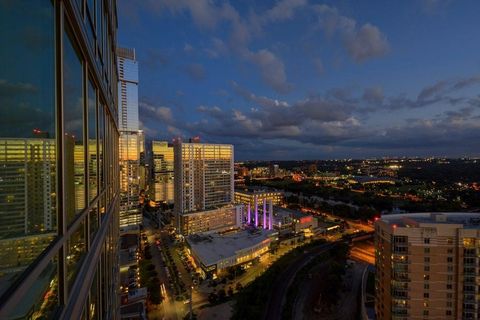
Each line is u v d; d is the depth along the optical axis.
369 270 104.75
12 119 6.44
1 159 6.12
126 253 118.06
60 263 8.77
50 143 8.30
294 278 102.06
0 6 6.00
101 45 17.70
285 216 180.00
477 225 55.38
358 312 84.44
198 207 158.00
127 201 160.12
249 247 120.31
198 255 113.25
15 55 6.55
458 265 52.41
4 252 6.05
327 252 130.25
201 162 159.25
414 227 54.47
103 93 17.91
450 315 52.97
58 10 8.80
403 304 54.41
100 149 17.72
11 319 5.87
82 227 11.96
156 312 82.69
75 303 9.63
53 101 8.55
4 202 6.23
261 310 80.31
